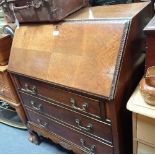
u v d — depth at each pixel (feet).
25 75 3.89
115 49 2.84
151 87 2.57
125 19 2.91
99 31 3.02
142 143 3.07
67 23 3.41
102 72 2.91
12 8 3.79
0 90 5.45
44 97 4.01
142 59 3.64
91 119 3.38
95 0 4.40
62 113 3.88
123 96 3.10
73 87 3.17
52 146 5.29
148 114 2.57
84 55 3.11
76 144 4.14
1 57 4.67
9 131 6.11
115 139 3.27
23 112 5.28
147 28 2.60
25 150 5.32
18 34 4.12
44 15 3.49
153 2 3.92
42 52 3.65
